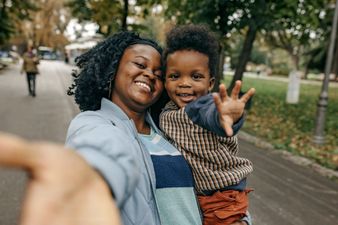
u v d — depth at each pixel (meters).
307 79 51.09
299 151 8.52
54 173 0.36
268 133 10.52
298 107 17.08
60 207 0.35
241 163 1.53
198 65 1.58
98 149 0.66
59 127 9.58
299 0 12.58
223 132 1.14
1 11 32.19
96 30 16.84
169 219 1.26
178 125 1.46
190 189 1.35
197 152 1.41
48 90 19.17
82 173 0.38
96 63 1.46
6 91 17.89
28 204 0.34
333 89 31.89
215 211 1.44
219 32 11.41
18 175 5.51
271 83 35.84
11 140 0.34
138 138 1.28
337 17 9.12
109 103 1.34
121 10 16.33
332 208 5.29
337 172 7.05
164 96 1.73
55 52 79.44
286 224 4.67
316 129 9.42
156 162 1.31
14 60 49.12
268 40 32.62
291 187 6.05
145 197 1.13
